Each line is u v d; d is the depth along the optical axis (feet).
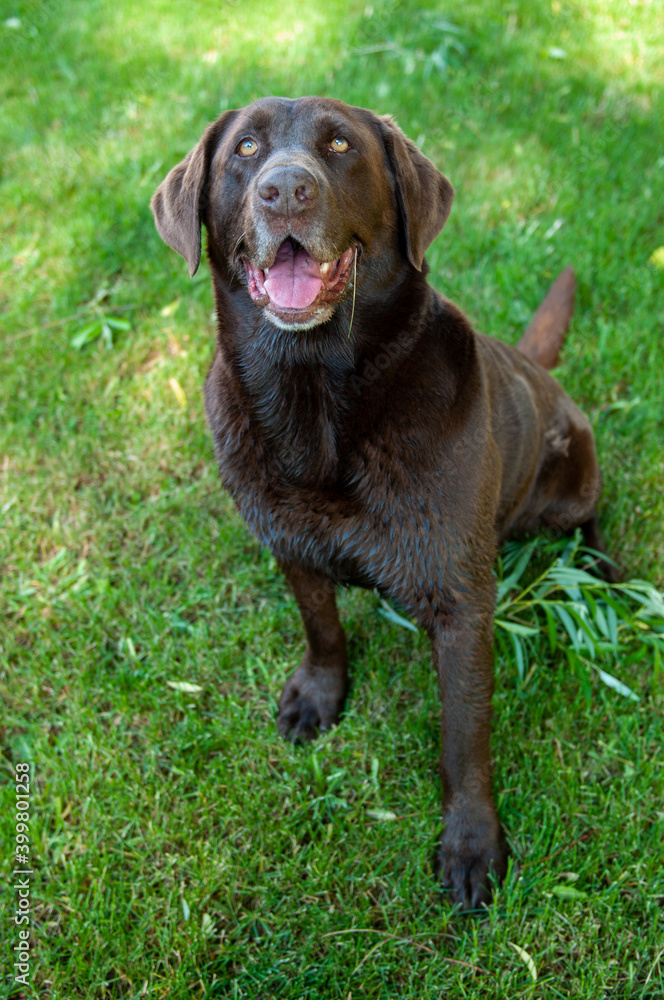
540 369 9.21
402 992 6.14
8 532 9.95
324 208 5.78
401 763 7.73
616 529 9.78
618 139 15.28
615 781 7.34
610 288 12.51
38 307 12.88
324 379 6.39
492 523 6.93
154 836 7.07
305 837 7.27
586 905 6.51
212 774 7.50
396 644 8.73
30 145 16.21
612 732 7.78
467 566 6.57
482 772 6.82
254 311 6.61
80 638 8.76
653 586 9.09
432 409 6.41
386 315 6.42
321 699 8.07
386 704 8.20
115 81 17.75
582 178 14.43
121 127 16.46
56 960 6.43
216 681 8.51
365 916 6.52
